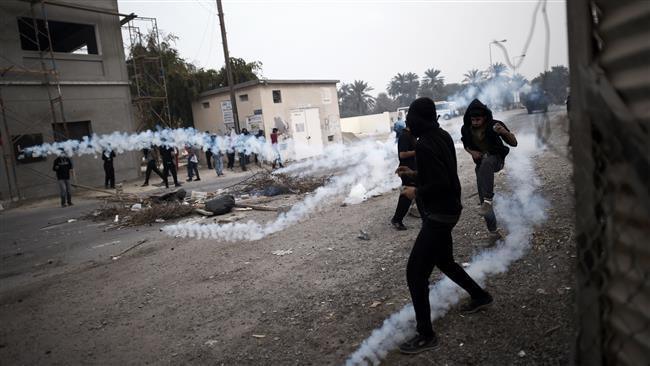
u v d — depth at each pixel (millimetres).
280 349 3467
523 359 2830
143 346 3803
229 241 6984
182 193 11680
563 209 5523
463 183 8711
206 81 25719
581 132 1267
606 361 1284
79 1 17688
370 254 5355
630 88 1083
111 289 5348
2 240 9125
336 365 3146
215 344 3676
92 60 18109
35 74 16297
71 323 4465
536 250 4465
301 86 23859
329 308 4059
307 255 5688
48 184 16391
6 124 15312
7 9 15719
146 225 9156
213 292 4836
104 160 16172
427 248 3080
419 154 3039
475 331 3252
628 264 1156
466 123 4945
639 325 1142
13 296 5484
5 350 4020
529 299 3539
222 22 19906
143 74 23984
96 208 12109
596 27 1187
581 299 1373
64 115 17016
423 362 3002
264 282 4941
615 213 1188
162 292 5031
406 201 6102
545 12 1167
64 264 6777
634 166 1089
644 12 1021
